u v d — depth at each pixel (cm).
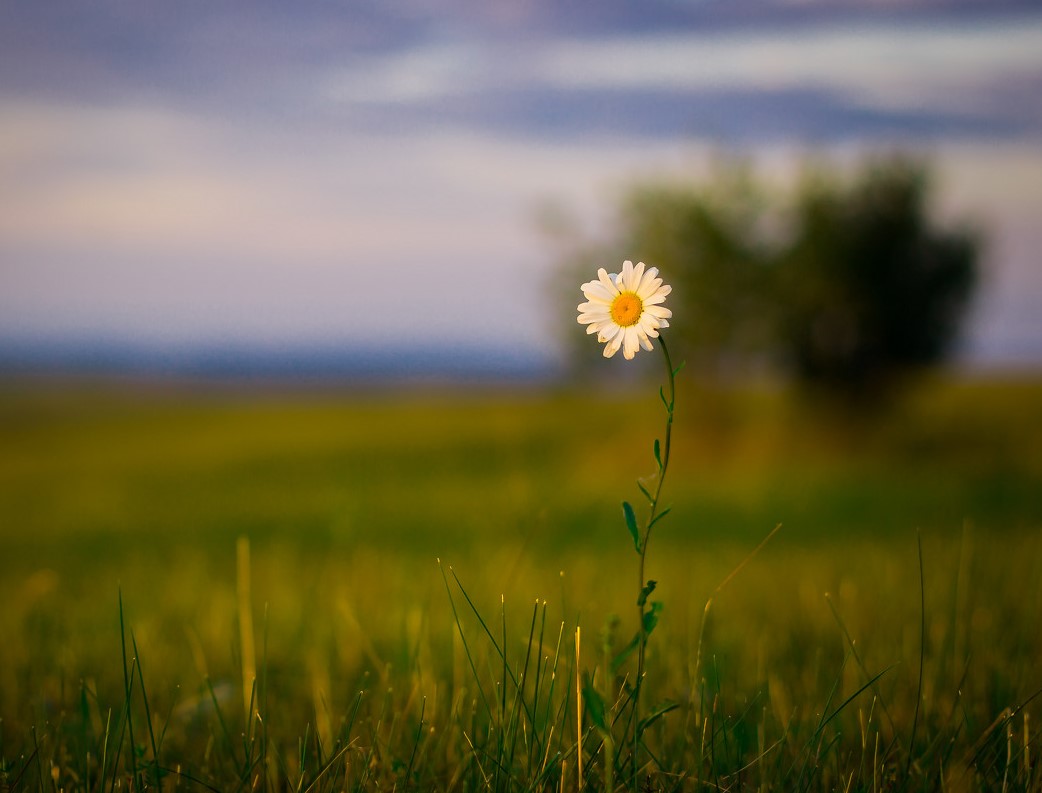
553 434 4288
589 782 222
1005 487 2019
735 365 3309
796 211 3322
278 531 1602
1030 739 250
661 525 1443
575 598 498
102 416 7056
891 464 3017
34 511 2497
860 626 412
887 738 270
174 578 818
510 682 313
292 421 6194
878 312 3256
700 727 258
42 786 235
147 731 301
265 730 255
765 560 830
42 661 396
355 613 493
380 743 259
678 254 3278
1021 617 392
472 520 1542
